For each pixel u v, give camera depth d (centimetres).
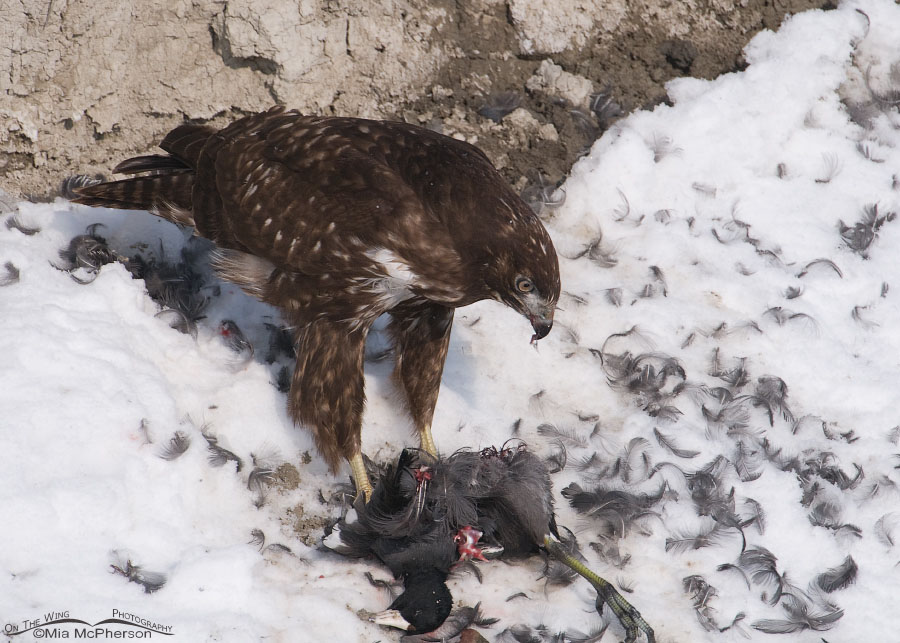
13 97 1182
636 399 1073
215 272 1033
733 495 971
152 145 1227
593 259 1198
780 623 871
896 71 1399
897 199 1295
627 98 1344
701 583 895
